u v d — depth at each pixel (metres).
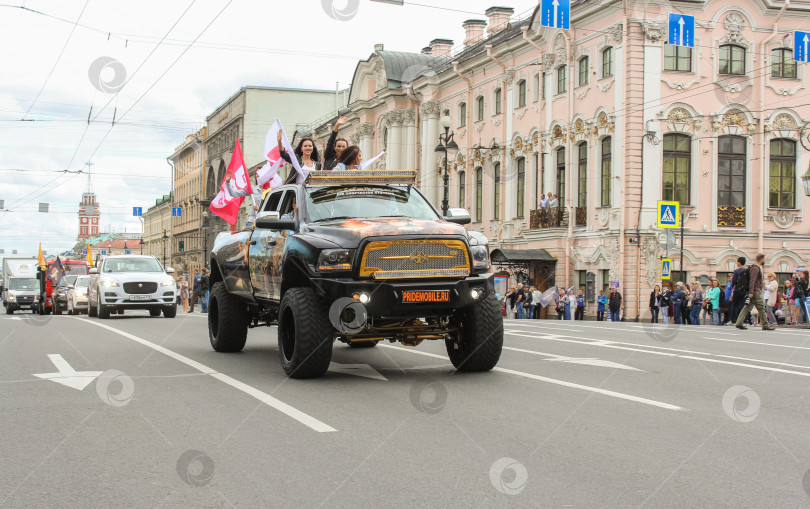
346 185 9.71
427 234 8.36
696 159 33.31
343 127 59.12
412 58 51.47
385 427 6.30
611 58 33.69
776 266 33.88
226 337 11.54
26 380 8.88
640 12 32.75
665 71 33.03
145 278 23.52
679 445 5.70
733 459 5.32
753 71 33.72
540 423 6.41
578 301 34.16
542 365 9.82
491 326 8.82
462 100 45.53
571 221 36.03
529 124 39.47
